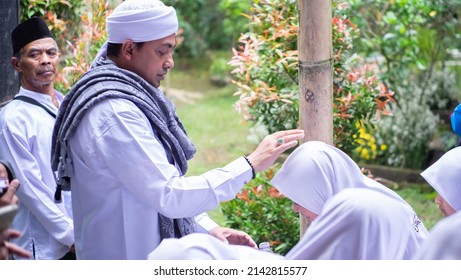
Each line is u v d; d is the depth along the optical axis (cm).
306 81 339
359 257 225
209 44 1251
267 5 454
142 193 280
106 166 283
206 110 999
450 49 729
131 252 291
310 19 333
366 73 470
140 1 289
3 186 276
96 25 495
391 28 679
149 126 287
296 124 445
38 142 361
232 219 457
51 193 356
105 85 284
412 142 719
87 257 297
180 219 302
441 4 644
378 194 236
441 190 305
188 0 1205
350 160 292
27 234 358
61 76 467
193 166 773
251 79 455
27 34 369
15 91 443
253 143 803
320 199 284
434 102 741
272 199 452
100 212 291
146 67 292
